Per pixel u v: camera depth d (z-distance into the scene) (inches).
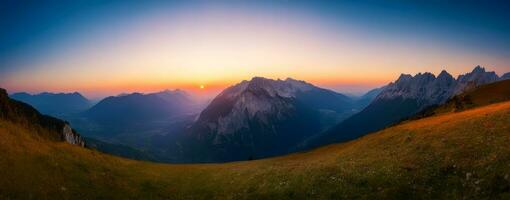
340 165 1526.8
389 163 1381.6
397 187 1075.3
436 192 997.2
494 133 1406.3
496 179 922.7
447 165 1154.7
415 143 1673.2
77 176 1537.9
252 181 1594.5
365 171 1328.7
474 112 2185.0
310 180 1343.5
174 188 1743.4
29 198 1160.2
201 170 2327.8
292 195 1245.7
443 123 1999.3
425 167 1203.9
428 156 1344.7
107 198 1408.7
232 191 1520.7
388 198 1029.8
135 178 1811.0
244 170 2054.6
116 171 1859.0
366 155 1779.0
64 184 1391.5
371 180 1199.6
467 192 932.0
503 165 992.2
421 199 984.9
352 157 1825.8
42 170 1435.8
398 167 1277.1
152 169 2219.5
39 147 1755.7
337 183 1248.8
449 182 1029.8
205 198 1521.9
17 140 1679.4
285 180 1440.7
